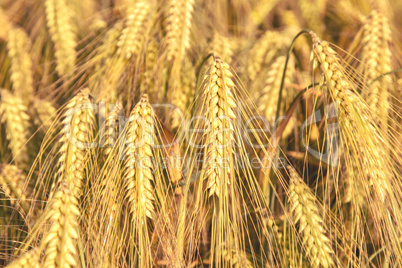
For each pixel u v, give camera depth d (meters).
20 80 0.74
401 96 0.70
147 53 0.71
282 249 0.67
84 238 0.64
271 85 0.72
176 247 0.62
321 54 0.62
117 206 0.62
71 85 0.73
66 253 0.59
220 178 0.60
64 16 0.74
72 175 0.63
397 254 0.62
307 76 0.73
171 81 0.70
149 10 0.71
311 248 0.64
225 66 0.62
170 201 0.65
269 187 0.68
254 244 0.69
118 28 0.72
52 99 0.74
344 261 0.68
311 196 0.66
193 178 0.65
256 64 0.74
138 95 0.71
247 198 0.69
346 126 0.61
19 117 0.71
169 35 0.70
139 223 0.61
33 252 0.60
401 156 0.66
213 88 0.61
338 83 0.62
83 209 0.63
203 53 0.73
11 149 0.72
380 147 0.61
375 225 0.65
